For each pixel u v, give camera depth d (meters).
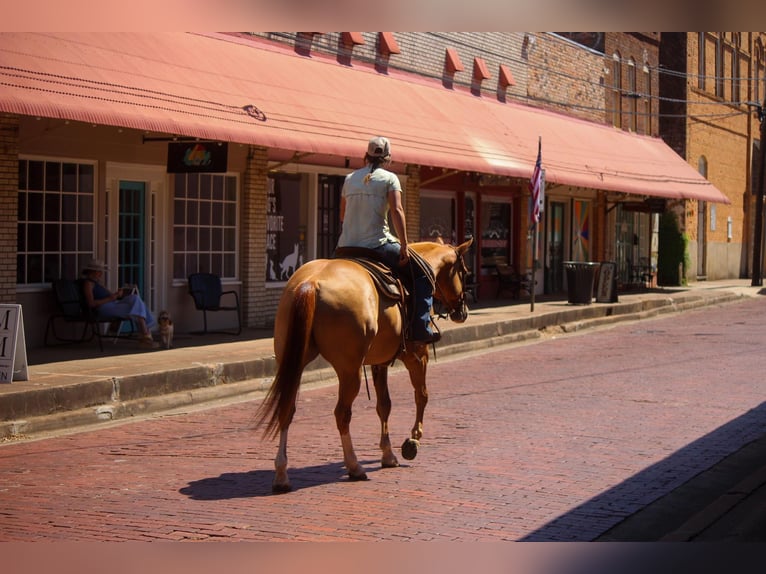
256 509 7.38
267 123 15.33
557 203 30.39
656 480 8.27
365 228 8.42
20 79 12.04
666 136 37.94
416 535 6.71
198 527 6.92
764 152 36.88
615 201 33.09
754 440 9.91
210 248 17.91
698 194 32.09
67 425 10.74
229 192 18.23
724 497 7.70
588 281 24.50
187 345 15.48
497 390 13.27
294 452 9.48
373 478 8.35
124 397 11.59
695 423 10.80
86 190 15.60
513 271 27.89
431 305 8.80
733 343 18.83
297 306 7.43
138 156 16.20
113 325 16.06
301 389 13.55
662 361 16.25
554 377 14.48
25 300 14.73
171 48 15.45
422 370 8.92
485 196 27.03
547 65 28.95
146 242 16.73
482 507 7.42
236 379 13.26
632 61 34.38
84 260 15.65
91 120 12.34
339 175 20.91
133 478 8.42
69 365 12.84
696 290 33.38
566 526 6.95
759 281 36.97
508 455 9.23
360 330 7.73
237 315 18.23
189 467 8.84
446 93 23.64
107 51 13.95
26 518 7.17
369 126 18.14
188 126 13.62
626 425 10.70
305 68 18.70
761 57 46.50
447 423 10.88
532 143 24.75
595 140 29.52
